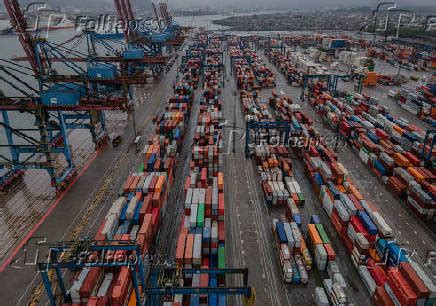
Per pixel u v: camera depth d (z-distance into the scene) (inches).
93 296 1184.8
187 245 1400.1
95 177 2347.4
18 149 2162.9
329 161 2290.8
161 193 1828.2
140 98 4451.3
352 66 6988.2
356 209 1627.7
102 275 1284.4
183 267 1339.8
